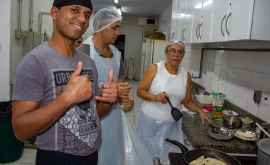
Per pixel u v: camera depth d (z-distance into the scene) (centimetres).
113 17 132
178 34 315
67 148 88
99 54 137
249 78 192
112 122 138
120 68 160
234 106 213
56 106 76
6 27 257
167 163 179
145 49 597
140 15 801
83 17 89
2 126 236
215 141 141
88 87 79
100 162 137
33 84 80
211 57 277
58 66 86
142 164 142
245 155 132
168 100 172
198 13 221
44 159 88
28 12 304
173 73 184
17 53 282
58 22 88
